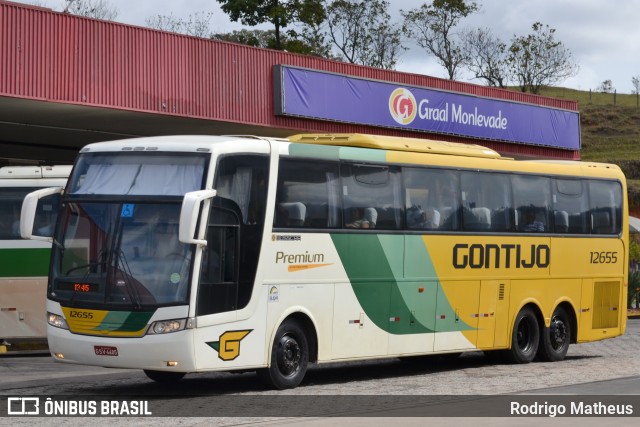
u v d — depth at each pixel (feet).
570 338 69.26
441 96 119.03
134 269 45.55
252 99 98.32
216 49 94.84
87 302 45.85
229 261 46.91
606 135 324.39
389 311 55.72
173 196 46.01
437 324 58.85
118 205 46.62
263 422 38.73
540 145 134.62
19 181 70.18
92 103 84.38
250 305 47.75
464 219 60.80
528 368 62.75
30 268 69.97
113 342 45.24
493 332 62.90
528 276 65.41
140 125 98.63
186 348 44.75
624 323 73.72
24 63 79.66
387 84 111.86
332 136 55.88
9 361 68.13
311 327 51.52
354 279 53.57
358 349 53.93
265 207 48.78
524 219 65.21
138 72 88.02
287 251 49.83
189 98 92.27
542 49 255.70
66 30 82.58
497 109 127.34
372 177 55.11
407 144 58.03
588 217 70.54
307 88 102.58
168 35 90.53
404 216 56.80
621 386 51.85
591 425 37.93
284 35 216.13
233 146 47.55
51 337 46.96
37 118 92.73
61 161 131.64
